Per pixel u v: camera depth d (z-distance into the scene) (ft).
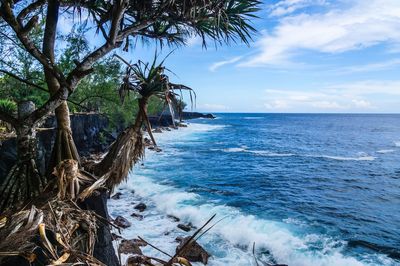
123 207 39.17
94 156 65.77
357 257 28.37
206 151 103.76
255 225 34.63
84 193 8.38
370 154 106.52
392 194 52.24
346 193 52.75
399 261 27.73
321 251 29.12
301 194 51.19
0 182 19.20
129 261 5.95
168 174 62.03
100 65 39.60
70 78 9.73
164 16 12.01
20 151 9.66
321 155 102.22
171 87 9.61
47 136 30.68
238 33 13.78
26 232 5.57
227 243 29.55
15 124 9.59
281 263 27.04
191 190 49.93
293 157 96.68
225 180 59.88
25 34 8.89
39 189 9.31
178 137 152.35
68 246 5.68
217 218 36.04
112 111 67.56
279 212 40.70
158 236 30.04
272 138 166.50
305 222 37.11
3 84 35.63
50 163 10.16
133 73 9.87
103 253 8.75
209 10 12.29
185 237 29.22
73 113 64.69
